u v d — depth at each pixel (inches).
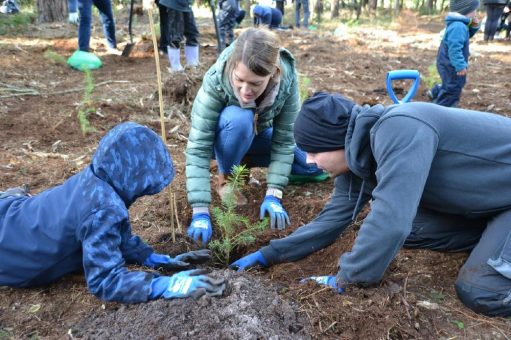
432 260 101.0
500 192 80.0
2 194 97.1
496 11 410.9
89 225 77.0
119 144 77.9
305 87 189.8
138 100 207.9
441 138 76.9
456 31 199.6
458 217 94.5
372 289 85.7
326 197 134.8
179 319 76.4
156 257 96.6
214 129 115.3
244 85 97.5
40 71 255.9
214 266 107.2
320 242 101.1
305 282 90.4
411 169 71.7
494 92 243.6
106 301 85.3
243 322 75.9
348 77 273.3
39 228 81.2
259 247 114.5
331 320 80.2
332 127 78.7
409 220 73.0
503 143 78.8
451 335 79.8
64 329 80.0
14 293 88.7
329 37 432.5
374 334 78.2
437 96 220.1
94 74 258.2
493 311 83.0
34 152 154.7
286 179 123.3
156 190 81.4
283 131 121.0
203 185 113.1
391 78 102.2
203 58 305.6
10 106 196.7
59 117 185.8
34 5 582.9
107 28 318.7
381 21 647.1
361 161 79.3
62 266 86.1
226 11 350.3
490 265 80.7
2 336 78.7
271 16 487.5
